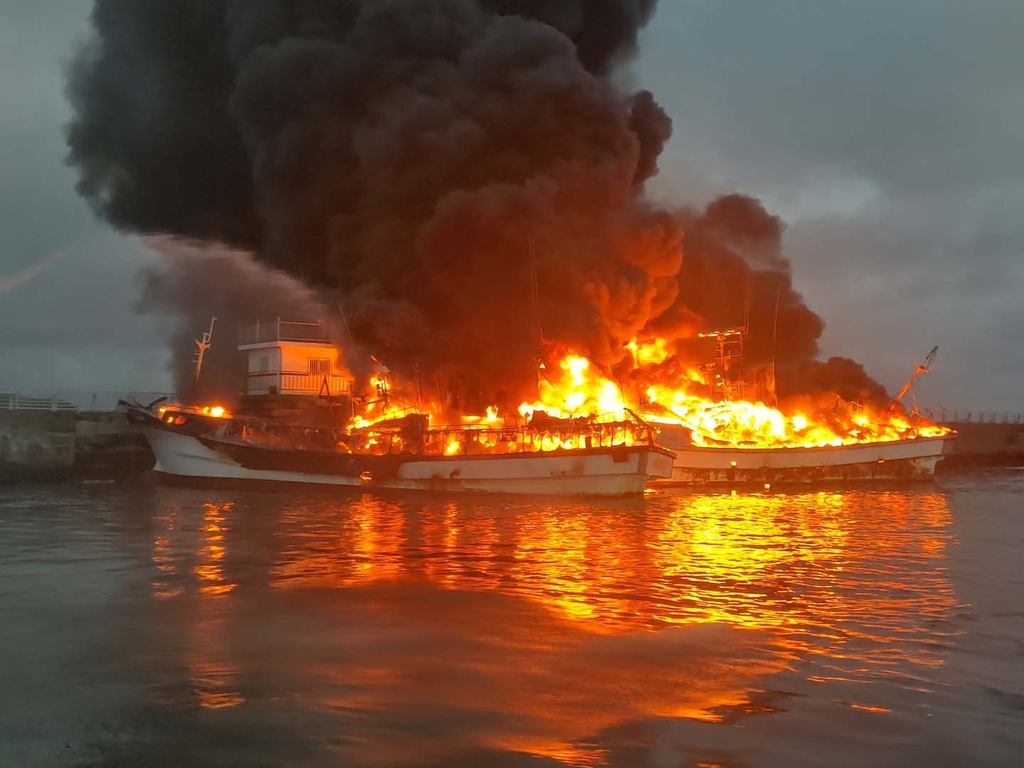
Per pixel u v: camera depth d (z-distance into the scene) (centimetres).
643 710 893
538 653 1087
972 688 987
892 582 1641
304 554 1830
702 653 1103
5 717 851
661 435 3803
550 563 1769
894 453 4628
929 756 796
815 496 3712
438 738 809
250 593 1423
